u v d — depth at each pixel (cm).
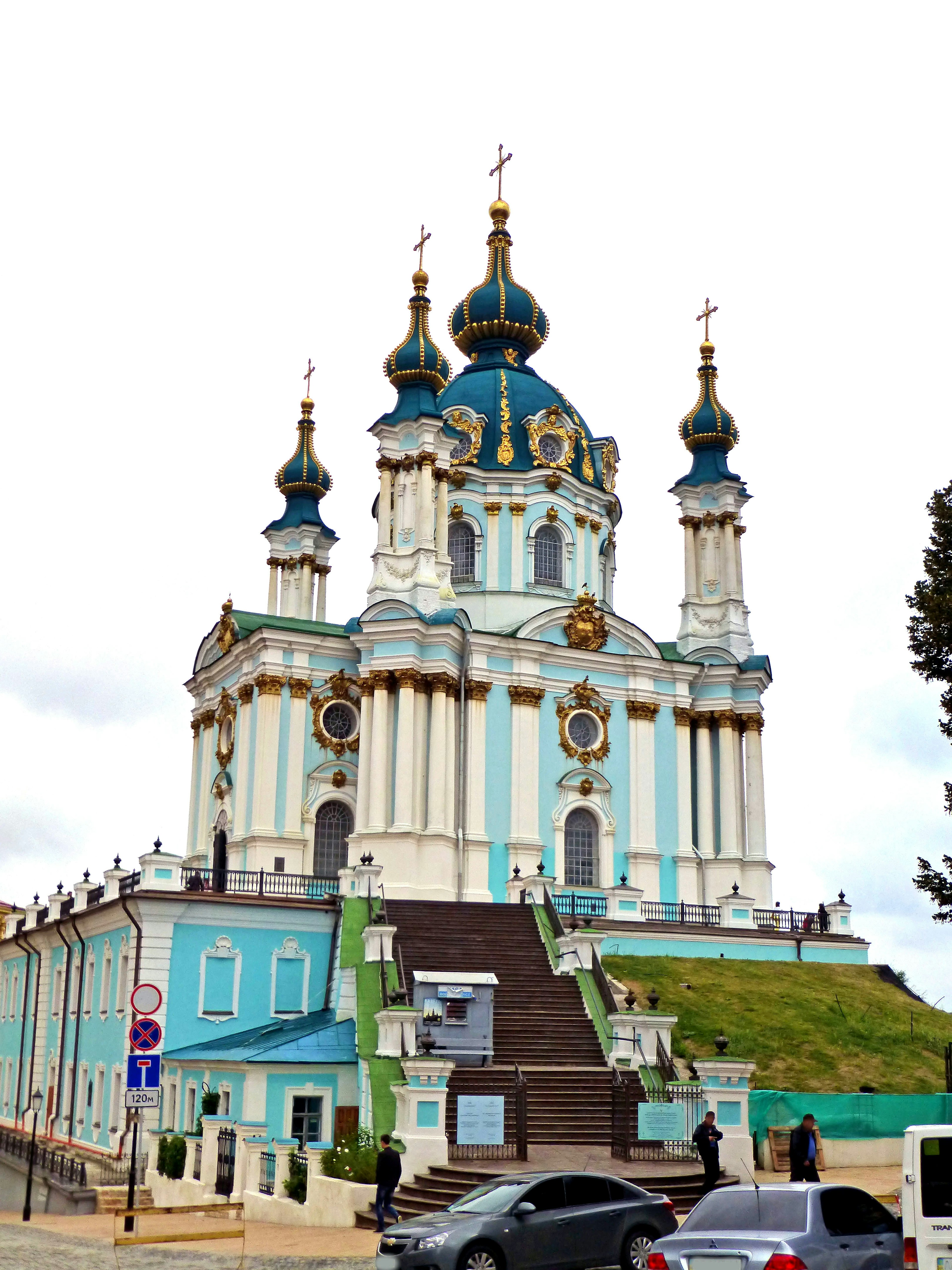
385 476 5500
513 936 4269
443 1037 3425
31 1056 5300
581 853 5512
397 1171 2642
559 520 5947
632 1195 2131
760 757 5862
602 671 5675
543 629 5575
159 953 4112
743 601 6078
